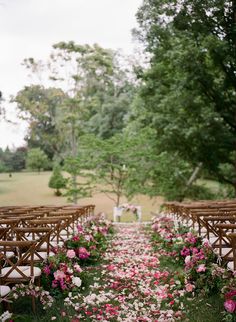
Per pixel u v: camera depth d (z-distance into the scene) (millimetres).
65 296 5121
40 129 32281
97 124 41375
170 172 22000
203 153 17703
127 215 25328
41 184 43000
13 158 61375
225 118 17594
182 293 5188
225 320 4070
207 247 5395
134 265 7227
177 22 16359
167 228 9484
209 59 16656
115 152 19656
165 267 7008
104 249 9102
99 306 4848
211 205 8328
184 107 16891
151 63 19938
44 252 5793
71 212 7359
